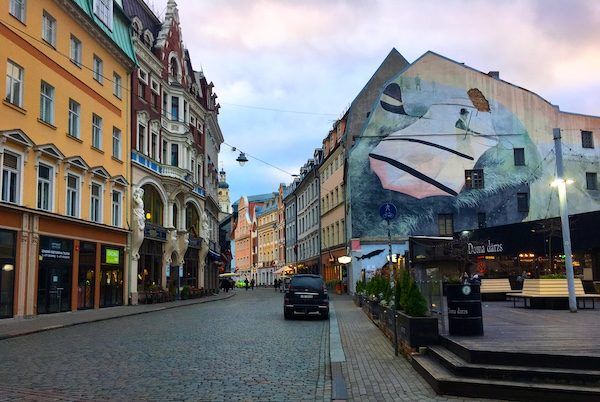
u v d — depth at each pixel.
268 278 97.88
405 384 8.11
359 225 38.75
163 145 37.72
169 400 7.19
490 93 39.94
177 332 15.83
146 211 34.66
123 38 31.17
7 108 19.97
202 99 47.88
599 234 25.75
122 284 30.27
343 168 44.19
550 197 38.97
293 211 77.19
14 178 20.59
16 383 8.24
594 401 6.50
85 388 7.90
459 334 9.92
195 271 45.12
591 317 14.16
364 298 23.20
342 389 7.78
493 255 31.95
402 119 39.72
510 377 7.26
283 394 7.61
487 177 38.97
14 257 20.17
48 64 22.98
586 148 39.97
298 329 16.81
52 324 18.02
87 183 26.28
